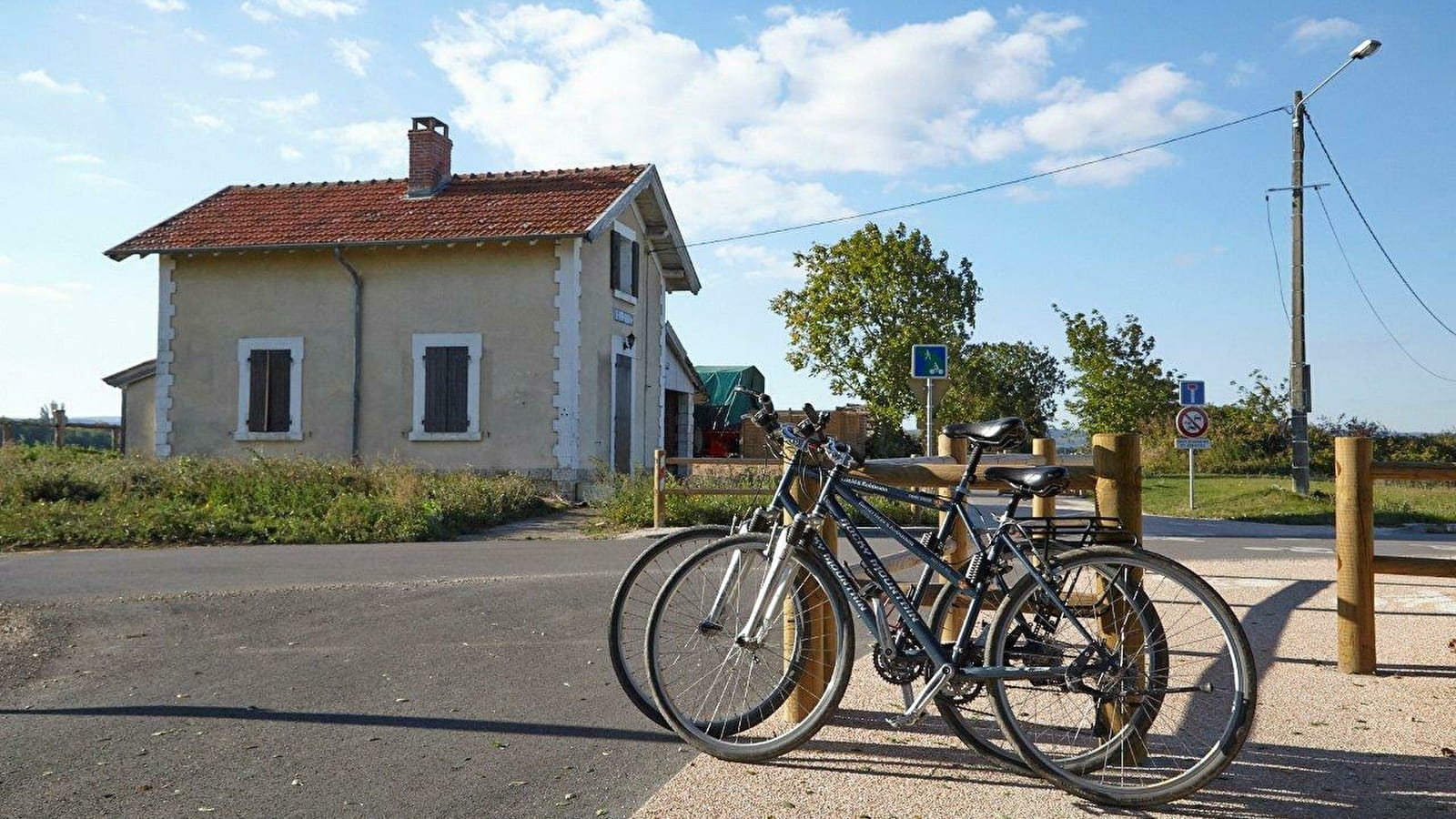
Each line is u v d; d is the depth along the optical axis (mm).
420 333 19062
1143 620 3744
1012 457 4996
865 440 32906
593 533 14148
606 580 9055
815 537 4113
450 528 13953
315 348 19438
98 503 14445
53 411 27062
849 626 4023
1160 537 14883
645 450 22438
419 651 6195
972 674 3740
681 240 22906
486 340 18828
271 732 4508
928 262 33156
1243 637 3607
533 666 5785
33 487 15039
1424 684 5078
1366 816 3480
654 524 14914
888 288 32812
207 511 13805
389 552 11516
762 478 16016
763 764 3979
